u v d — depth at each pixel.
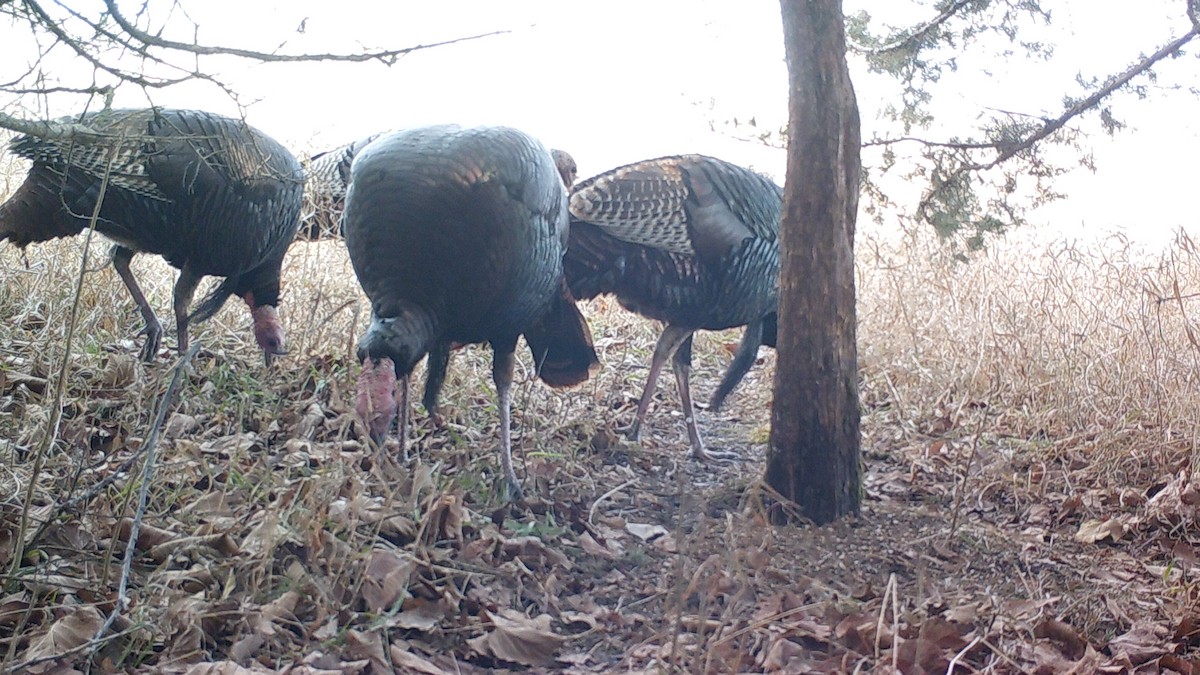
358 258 2.87
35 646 2.25
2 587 2.34
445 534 2.69
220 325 3.69
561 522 2.90
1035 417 3.46
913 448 3.42
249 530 2.56
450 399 3.42
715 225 3.36
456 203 2.81
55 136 2.41
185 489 2.69
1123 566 2.84
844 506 2.95
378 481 2.79
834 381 2.91
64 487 2.62
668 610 2.48
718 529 2.90
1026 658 2.46
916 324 3.96
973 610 2.58
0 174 3.80
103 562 2.45
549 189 2.97
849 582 2.70
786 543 2.82
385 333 2.73
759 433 3.60
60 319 3.34
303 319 3.69
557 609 2.56
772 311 3.61
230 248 3.36
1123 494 3.09
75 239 3.62
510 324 2.99
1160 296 3.60
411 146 2.86
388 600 2.48
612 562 2.76
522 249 2.90
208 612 2.35
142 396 2.97
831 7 2.82
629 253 3.35
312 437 3.07
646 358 4.11
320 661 2.31
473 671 2.39
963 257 3.51
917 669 2.37
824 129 2.84
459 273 2.83
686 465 3.36
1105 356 3.49
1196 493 3.02
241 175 3.29
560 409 3.50
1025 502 3.13
